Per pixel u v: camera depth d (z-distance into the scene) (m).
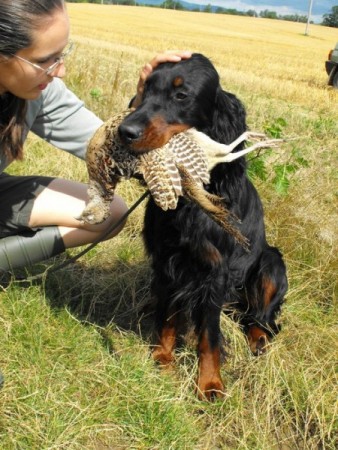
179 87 1.64
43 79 1.50
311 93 8.22
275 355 1.78
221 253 1.75
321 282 2.18
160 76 1.65
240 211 1.82
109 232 1.89
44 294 1.92
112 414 1.60
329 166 3.22
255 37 28.22
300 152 3.23
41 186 1.88
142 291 2.13
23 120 1.63
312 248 2.31
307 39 32.19
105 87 4.26
